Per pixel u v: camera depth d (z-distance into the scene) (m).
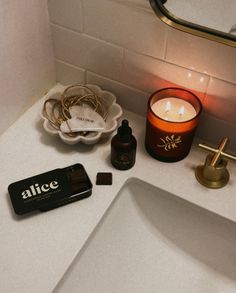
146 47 0.72
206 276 0.73
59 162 0.76
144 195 0.77
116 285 0.70
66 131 0.75
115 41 0.74
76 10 0.73
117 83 0.82
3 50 0.69
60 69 0.87
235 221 0.69
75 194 0.69
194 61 0.69
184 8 0.62
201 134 0.80
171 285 0.72
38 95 0.86
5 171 0.74
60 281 0.62
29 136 0.80
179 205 0.74
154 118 0.69
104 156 0.77
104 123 0.77
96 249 0.71
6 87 0.74
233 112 0.72
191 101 0.73
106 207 0.70
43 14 0.76
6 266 0.62
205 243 0.75
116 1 0.68
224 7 0.59
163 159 0.76
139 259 0.74
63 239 0.65
